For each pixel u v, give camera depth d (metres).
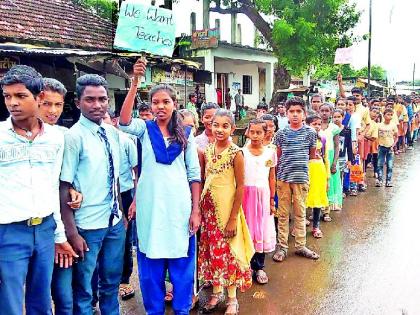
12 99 2.60
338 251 5.47
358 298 4.18
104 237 3.21
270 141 5.16
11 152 2.62
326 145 6.14
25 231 2.68
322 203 5.91
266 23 17.03
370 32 18.98
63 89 3.63
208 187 3.84
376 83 30.62
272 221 4.60
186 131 3.45
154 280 3.43
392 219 6.89
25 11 12.09
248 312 3.94
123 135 3.69
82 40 12.59
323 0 14.45
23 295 2.74
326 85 26.31
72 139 2.98
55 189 2.85
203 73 14.02
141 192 3.37
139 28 3.65
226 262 3.82
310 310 3.96
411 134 16.67
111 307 3.39
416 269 4.85
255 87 22.75
